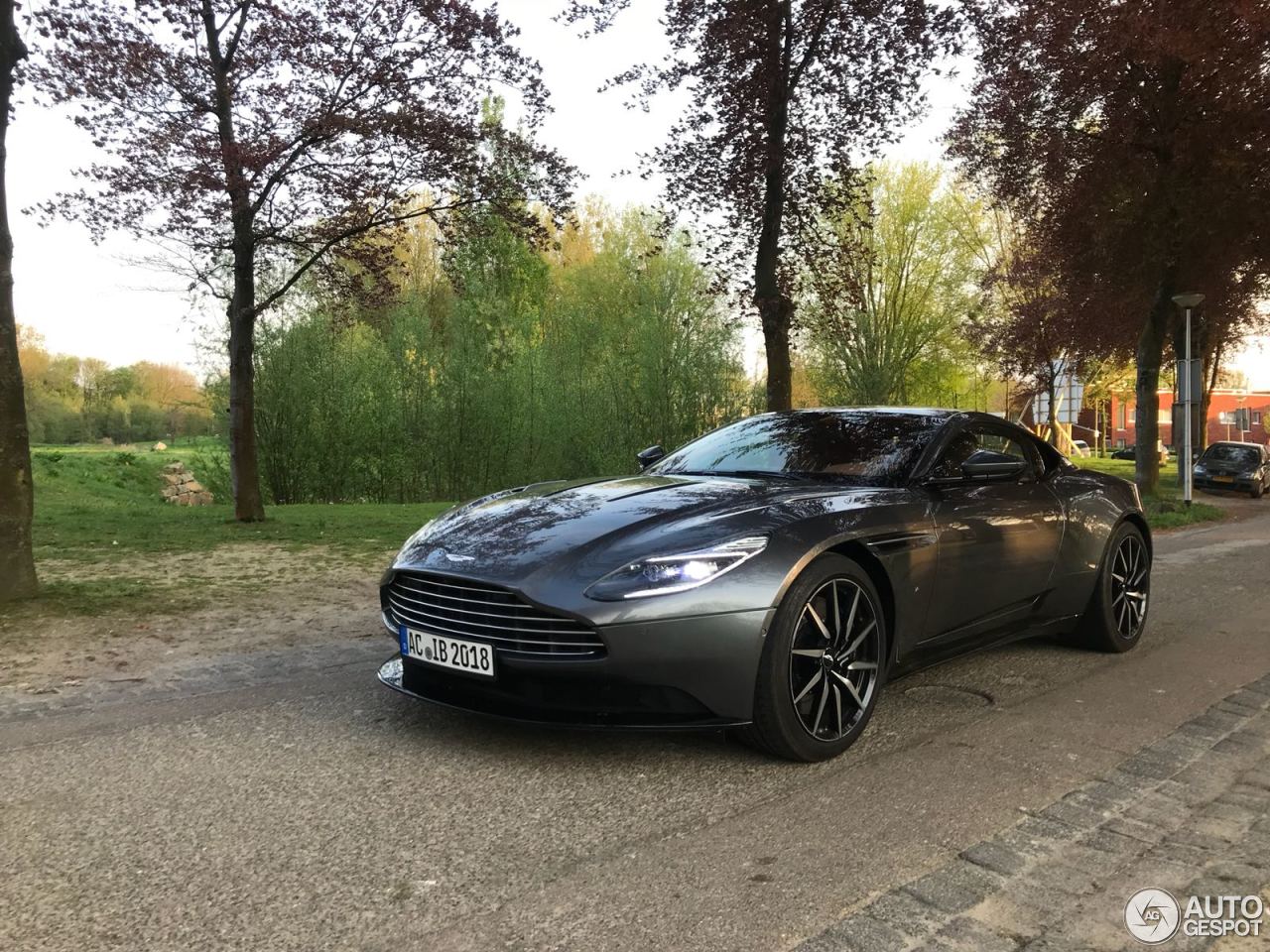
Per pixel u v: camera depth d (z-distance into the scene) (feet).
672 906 6.84
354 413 68.39
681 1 31.22
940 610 11.75
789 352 36.99
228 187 33.01
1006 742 10.80
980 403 131.03
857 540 10.46
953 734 11.11
